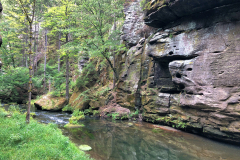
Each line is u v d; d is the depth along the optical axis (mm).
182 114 10336
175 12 10133
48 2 26016
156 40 12086
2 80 20438
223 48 8242
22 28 26672
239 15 7855
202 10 9375
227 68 7949
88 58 23688
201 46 9203
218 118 8117
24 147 5328
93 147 7641
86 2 16016
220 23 8531
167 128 11156
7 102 22375
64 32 18797
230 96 7711
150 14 11336
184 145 8070
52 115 14914
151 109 12648
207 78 8656
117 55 18484
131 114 14180
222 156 6781
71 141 7977
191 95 9391
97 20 16922
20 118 9352
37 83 23094
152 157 6805
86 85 19953
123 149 7617
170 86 11750
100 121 13266
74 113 14492
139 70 14945
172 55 10773
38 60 31422
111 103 16453
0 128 6688
